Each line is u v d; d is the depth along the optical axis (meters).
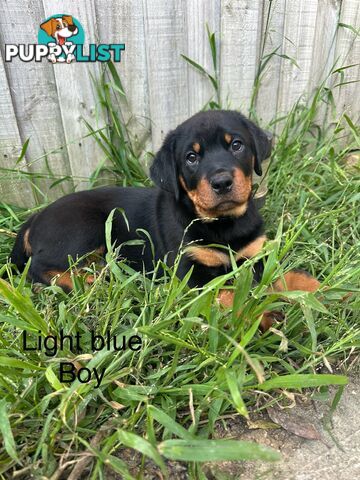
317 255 0.46
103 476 0.28
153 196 0.54
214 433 0.32
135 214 0.53
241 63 0.67
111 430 0.31
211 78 0.64
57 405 0.32
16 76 0.56
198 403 0.32
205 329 0.33
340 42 0.74
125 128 0.64
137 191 0.56
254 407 0.34
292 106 0.74
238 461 0.31
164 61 0.62
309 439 0.33
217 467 0.30
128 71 0.61
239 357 0.34
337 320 0.39
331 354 0.38
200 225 0.47
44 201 0.63
